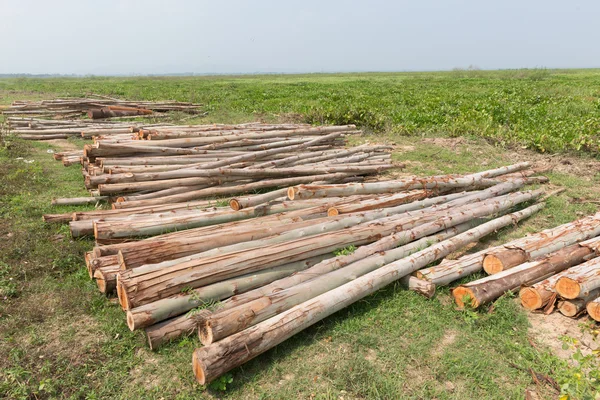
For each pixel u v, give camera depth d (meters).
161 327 3.58
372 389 3.15
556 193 7.59
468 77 51.66
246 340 3.23
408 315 4.10
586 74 51.03
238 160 7.89
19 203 6.64
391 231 5.20
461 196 6.76
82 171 8.14
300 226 5.04
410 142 12.05
